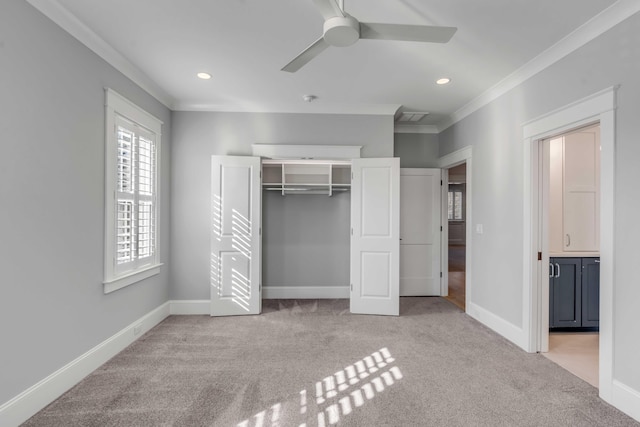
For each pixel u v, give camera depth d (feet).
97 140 8.34
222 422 6.20
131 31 7.82
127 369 8.29
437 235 16.01
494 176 11.19
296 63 6.42
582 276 10.90
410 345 9.84
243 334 10.69
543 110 8.89
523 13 6.97
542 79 8.92
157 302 11.79
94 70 8.20
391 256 12.75
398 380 7.78
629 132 6.48
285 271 14.71
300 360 8.82
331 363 8.65
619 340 6.63
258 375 8.00
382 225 12.82
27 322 6.29
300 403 6.84
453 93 11.75
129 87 9.85
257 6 6.84
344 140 13.46
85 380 7.72
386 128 13.47
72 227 7.48
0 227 5.75
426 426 6.10
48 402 6.74
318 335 10.62
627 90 6.52
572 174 11.15
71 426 6.05
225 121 13.16
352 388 7.42
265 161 13.70
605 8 6.72
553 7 6.75
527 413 6.49
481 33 7.76
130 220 9.91
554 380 7.78
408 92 11.69
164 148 12.34
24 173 6.21
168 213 12.75
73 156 7.49
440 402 6.88
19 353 6.12
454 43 8.25
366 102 12.81
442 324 11.75
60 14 6.93
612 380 6.74
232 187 12.72
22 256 6.18
